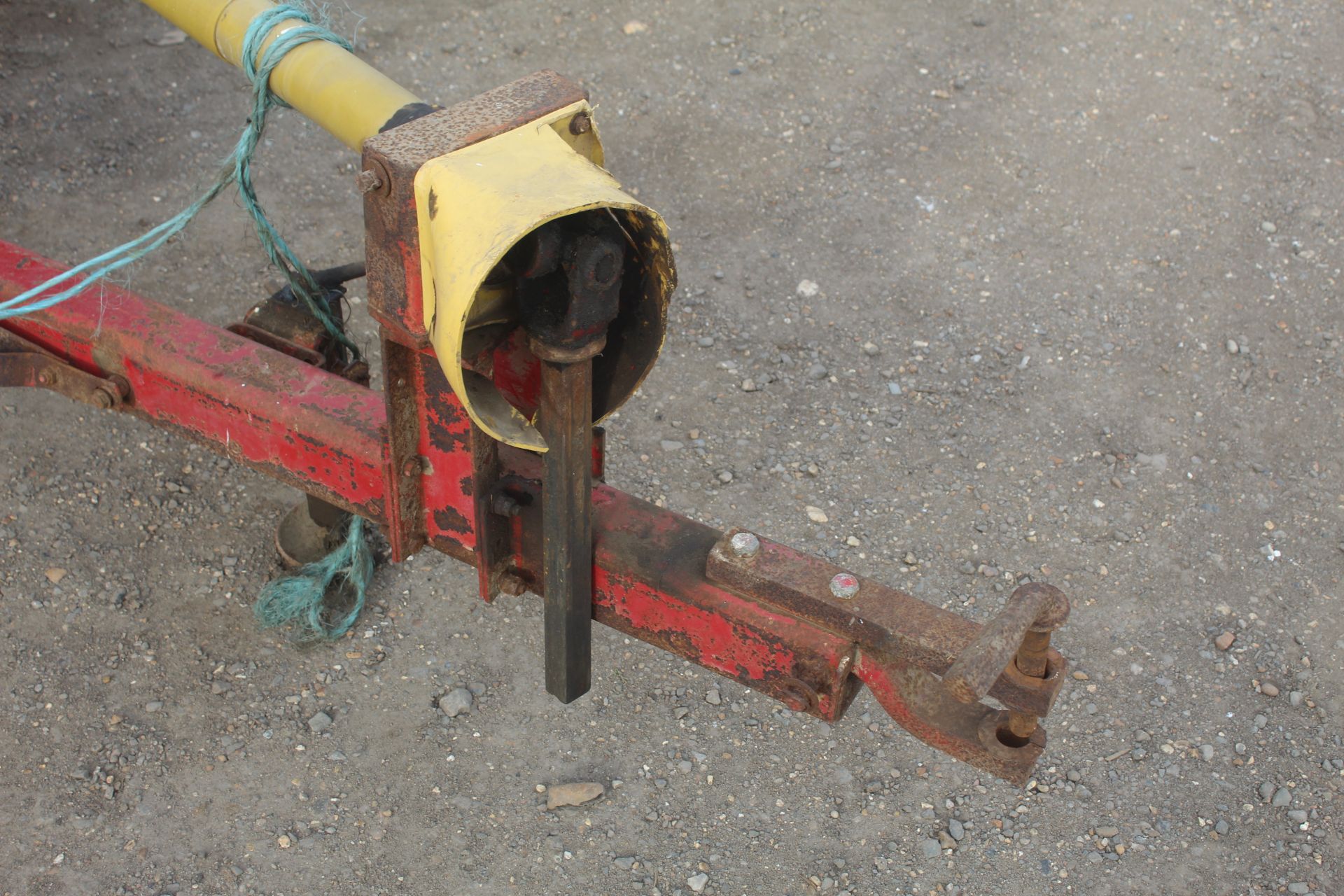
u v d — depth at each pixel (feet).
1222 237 16.90
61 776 10.59
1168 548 13.10
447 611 12.17
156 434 13.52
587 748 11.16
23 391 13.83
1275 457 14.14
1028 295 15.98
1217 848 10.68
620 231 6.09
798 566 7.23
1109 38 20.21
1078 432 14.29
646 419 14.10
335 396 8.68
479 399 6.70
